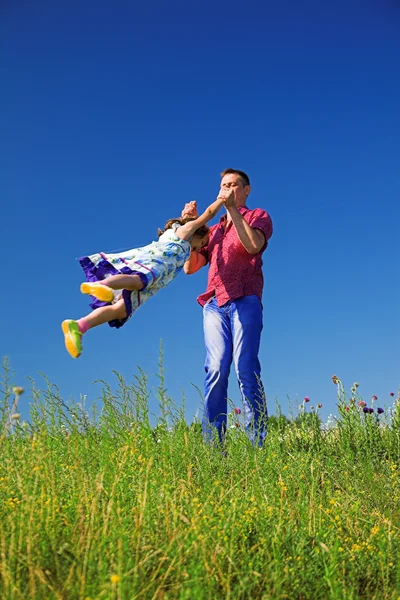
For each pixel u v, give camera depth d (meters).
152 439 4.30
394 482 4.31
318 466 4.39
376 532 3.13
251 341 5.42
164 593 2.30
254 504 3.27
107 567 2.37
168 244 4.89
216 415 5.48
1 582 2.32
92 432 4.41
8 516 2.73
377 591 2.64
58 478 3.50
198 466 4.05
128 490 3.33
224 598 2.39
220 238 5.89
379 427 5.82
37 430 3.81
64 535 2.71
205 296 5.76
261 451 4.40
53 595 2.22
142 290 4.51
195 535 2.62
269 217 5.70
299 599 2.55
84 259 4.52
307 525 3.17
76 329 4.01
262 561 2.68
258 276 5.62
